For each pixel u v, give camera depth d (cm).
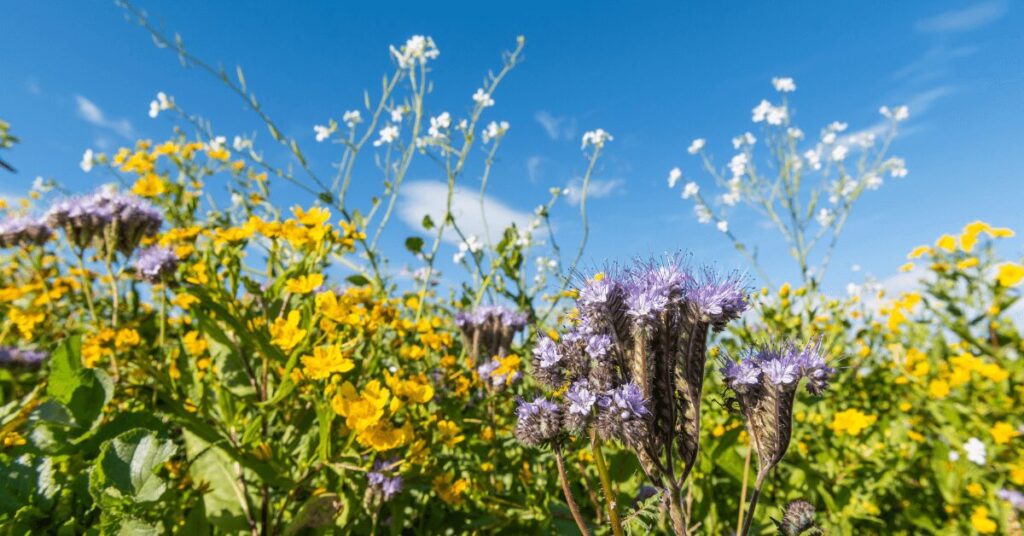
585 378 23
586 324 23
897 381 61
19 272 56
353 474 29
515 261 53
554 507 34
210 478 31
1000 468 43
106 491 22
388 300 49
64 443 25
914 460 45
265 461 27
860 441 46
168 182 48
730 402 23
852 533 38
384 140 59
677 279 21
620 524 21
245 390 34
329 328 30
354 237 36
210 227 53
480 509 36
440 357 48
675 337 21
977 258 56
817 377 20
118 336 34
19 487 22
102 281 53
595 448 22
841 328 65
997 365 51
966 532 38
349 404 26
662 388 20
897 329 69
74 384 26
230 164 56
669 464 20
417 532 34
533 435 23
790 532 23
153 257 36
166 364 33
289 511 32
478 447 38
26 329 43
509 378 38
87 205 38
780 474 40
